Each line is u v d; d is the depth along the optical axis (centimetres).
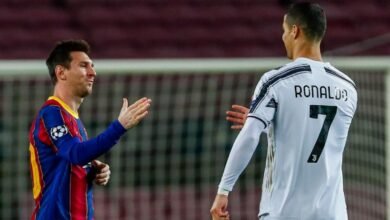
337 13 5278
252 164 4041
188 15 5228
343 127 1722
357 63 3456
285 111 1678
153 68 3341
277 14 5275
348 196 3809
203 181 4134
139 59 4969
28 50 4931
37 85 3922
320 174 1697
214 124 4141
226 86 4100
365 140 3753
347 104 1719
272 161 1711
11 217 3925
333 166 1712
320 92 1689
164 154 4100
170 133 4100
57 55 1828
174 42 5084
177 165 4116
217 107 4122
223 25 5194
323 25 1719
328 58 3897
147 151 4081
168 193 4119
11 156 3947
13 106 3928
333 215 1706
